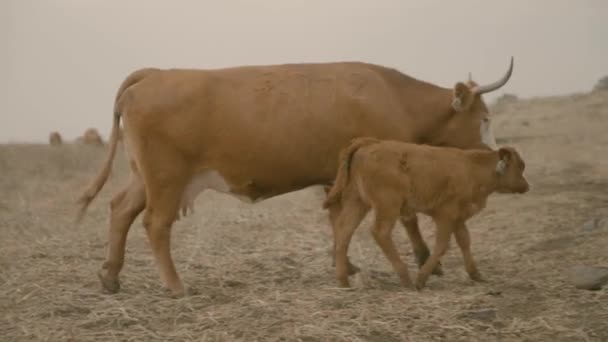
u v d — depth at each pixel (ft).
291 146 29.37
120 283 30.30
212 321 23.56
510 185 29.01
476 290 27.07
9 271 32.45
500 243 36.88
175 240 41.06
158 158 28.50
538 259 32.14
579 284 26.14
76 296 27.78
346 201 28.43
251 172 29.45
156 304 26.21
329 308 24.45
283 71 30.25
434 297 25.36
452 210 28.04
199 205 55.01
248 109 28.91
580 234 36.04
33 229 44.57
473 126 32.68
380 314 23.44
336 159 30.22
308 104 29.66
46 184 66.64
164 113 28.25
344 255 28.17
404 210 27.91
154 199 28.60
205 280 30.76
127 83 29.63
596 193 50.21
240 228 44.24
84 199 29.76
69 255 36.65
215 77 29.22
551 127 109.50
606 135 94.68
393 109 31.17
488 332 21.95
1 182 67.21
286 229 43.65
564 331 21.61
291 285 29.22
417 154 27.66
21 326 24.07
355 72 31.07
